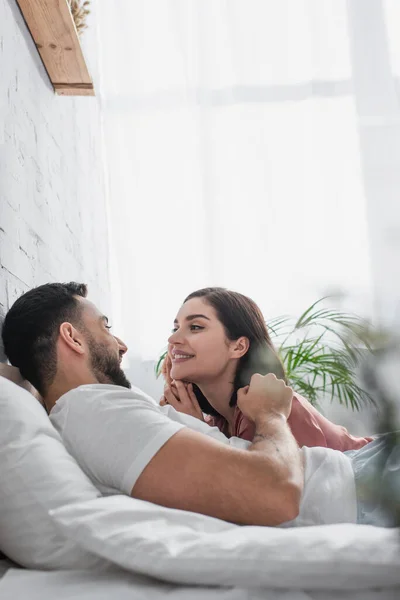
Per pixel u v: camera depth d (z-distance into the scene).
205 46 3.40
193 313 1.73
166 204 3.25
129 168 3.28
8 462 0.97
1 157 1.70
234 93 3.35
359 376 0.49
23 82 2.02
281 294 3.16
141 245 3.21
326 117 3.33
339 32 3.42
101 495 1.01
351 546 0.76
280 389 1.30
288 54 3.40
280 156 3.30
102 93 3.35
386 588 0.77
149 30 3.42
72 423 1.10
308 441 1.55
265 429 1.17
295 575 0.75
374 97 3.33
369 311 2.58
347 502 1.09
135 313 3.12
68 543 0.89
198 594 0.76
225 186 3.26
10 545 0.94
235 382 1.72
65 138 2.57
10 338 1.38
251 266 3.20
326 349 2.96
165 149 3.31
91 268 2.84
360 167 3.26
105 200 3.25
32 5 2.01
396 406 0.47
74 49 2.21
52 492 0.94
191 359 1.71
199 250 3.22
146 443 1.02
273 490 0.98
